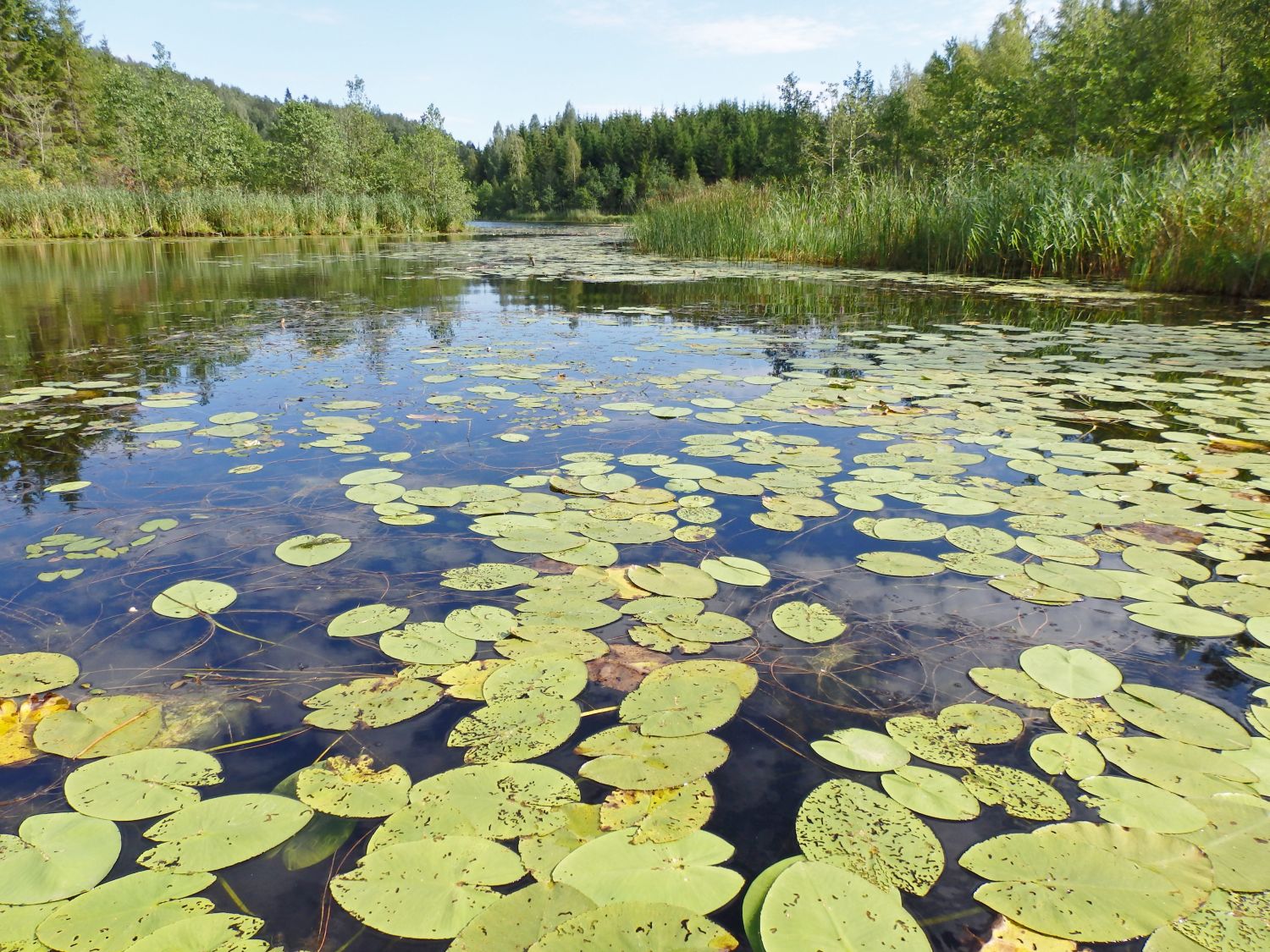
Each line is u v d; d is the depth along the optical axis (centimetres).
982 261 855
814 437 257
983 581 156
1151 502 195
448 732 107
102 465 224
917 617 142
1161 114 1368
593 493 202
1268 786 97
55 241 1509
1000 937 75
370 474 216
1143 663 127
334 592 150
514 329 500
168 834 88
